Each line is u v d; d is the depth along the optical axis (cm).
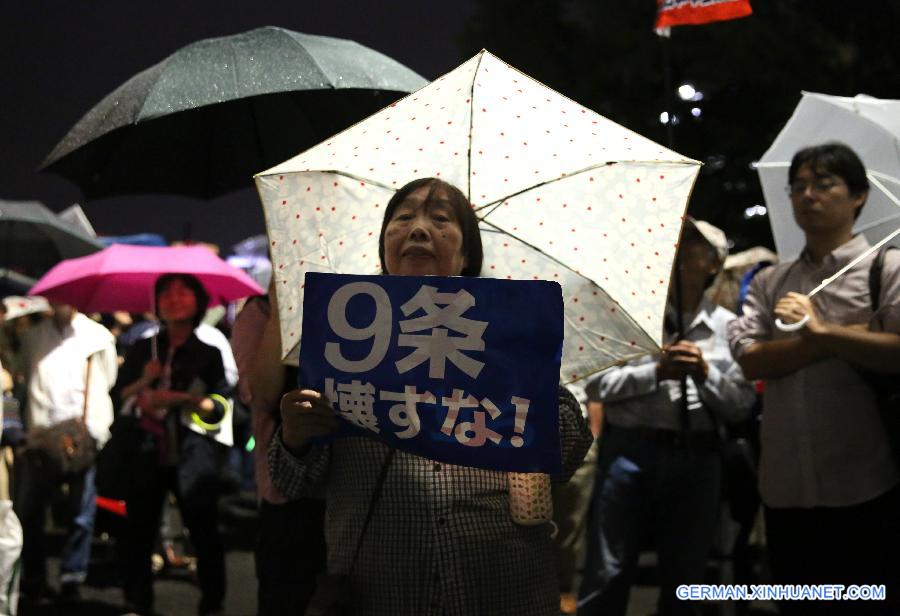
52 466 730
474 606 251
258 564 387
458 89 283
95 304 693
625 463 491
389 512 254
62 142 447
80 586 788
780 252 480
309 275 239
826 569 397
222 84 427
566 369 281
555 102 286
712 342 509
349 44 474
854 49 1141
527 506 259
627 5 1214
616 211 280
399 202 262
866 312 394
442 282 232
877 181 444
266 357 351
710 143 1132
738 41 1123
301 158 290
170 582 797
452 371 232
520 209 280
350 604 254
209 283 695
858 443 392
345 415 240
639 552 495
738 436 555
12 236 886
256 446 384
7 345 827
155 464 613
